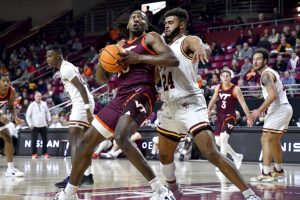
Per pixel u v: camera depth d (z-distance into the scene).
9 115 17.64
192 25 23.75
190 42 5.25
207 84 17.05
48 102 19.86
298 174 9.80
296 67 16.59
